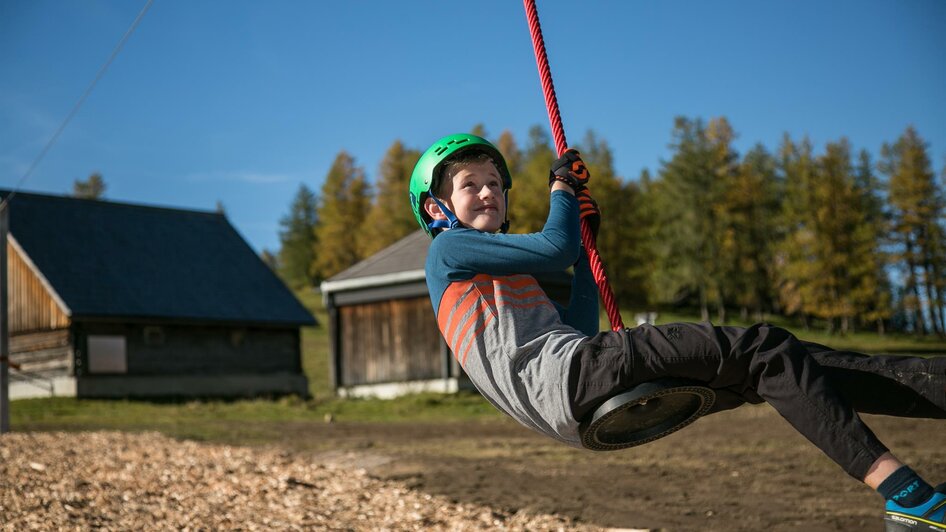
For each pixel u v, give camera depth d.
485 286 2.78
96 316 25.45
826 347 2.47
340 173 91.44
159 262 29.72
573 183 2.96
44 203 29.25
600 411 2.47
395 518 6.54
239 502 7.05
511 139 90.56
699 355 2.41
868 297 61.34
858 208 61.88
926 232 65.06
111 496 7.06
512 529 6.08
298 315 30.61
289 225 110.06
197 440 12.88
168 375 27.36
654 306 72.69
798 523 6.11
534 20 3.29
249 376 29.16
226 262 31.73
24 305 26.98
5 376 13.46
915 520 2.15
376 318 24.77
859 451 2.23
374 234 82.25
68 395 25.53
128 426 16.14
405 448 11.45
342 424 16.66
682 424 2.75
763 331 2.43
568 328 2.71
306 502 7.12
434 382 23.27
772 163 92.62
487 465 9.36
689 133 71.94
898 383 2.35
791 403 2.31
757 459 9.52
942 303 64.31
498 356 2.67
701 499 7.15
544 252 2.73
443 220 3.00
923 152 65.00
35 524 5.89
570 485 7.98
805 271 61.56
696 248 69.69
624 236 64.25
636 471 8.80
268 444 12.23
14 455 9.48
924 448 10.02
